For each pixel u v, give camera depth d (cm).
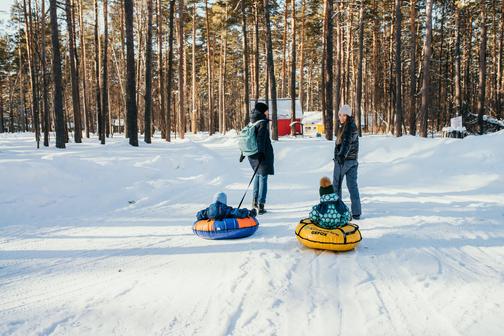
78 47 4275
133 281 414
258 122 739
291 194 977
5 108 6688
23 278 423
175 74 5219
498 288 388
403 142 1481
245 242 564
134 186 962
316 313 336
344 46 3553
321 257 492
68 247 541
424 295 374
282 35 4141
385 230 614
